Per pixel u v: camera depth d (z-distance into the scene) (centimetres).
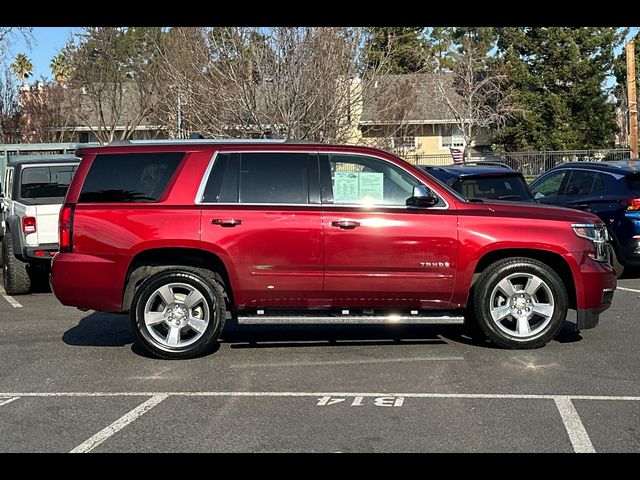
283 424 560
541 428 546
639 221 1190
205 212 743
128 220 742
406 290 752
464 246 747
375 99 2167
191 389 653
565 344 800
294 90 1941
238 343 821
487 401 609
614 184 1225
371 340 831
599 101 4084
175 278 746
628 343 804
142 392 645
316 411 589
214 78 1995
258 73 1984
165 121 2609
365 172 760
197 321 752
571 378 673
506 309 766
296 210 745
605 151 3378
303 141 785
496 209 766
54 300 1138
